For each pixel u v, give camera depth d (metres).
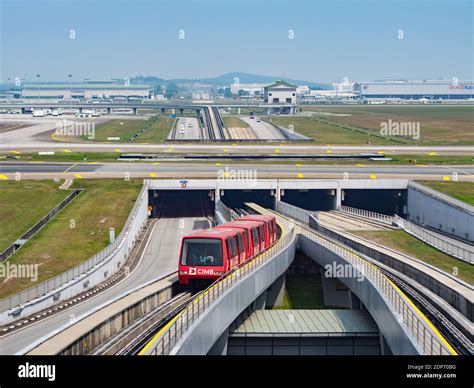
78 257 72.31
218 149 161.62
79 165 131.75
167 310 45.16
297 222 95.00
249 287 50.91
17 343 42.03
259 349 49.25
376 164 135.38
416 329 36.97
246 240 56.94
